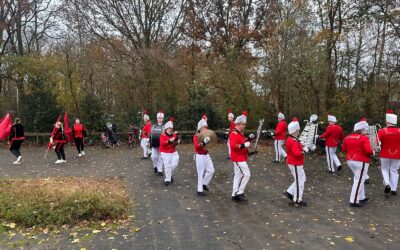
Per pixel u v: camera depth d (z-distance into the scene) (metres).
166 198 8.80
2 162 14.46
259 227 6.75
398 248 5.78
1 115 23.22
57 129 14.25
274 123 20.50
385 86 16.72
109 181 10.68
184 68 24.05
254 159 14.78
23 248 5.91
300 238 6.20
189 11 24.14
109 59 23.50
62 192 7.80
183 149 18.34
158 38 24.39
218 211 7.75
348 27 18.47
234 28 23.92
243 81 21.16
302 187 8.12
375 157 13.00
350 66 18.25
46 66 22.28
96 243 6.05
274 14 23.02
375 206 8.13
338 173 11.86
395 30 16.55
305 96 19.12
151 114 21.73
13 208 7.21
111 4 22.30
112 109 23.98
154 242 6.07
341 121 15.94
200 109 20.88
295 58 18.27
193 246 5.89
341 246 5.86
